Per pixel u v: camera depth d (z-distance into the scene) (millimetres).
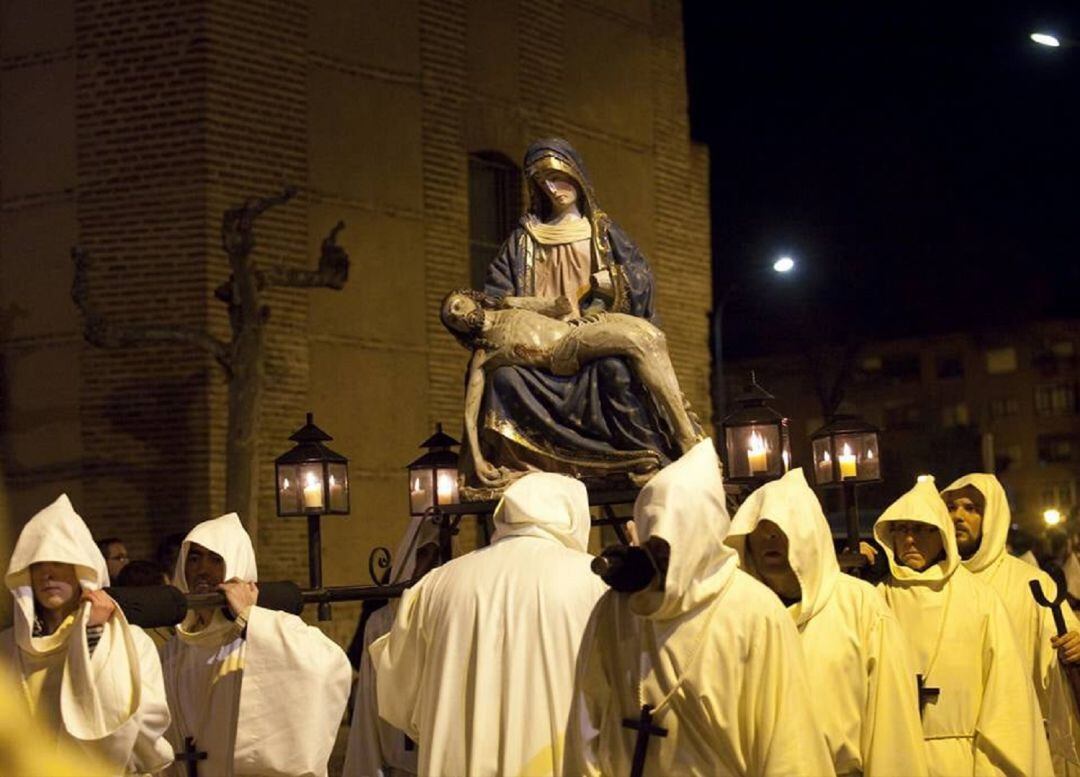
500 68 20578
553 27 21453
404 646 6629
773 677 5324
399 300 18938
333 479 9141
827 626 6430
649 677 5387
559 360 8883
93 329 14891
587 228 9414
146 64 17109
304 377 17703
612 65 22422
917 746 6422
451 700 6391
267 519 17109
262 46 17516
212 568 7219
